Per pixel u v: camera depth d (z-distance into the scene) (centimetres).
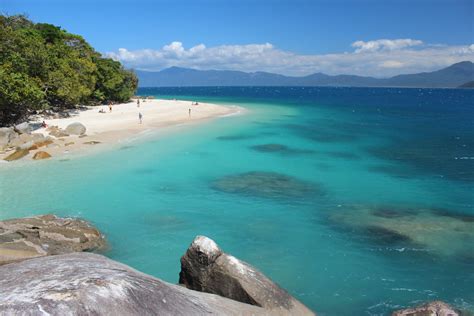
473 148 4053
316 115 7244
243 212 2188
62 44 6875
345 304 1344
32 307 540
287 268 1580
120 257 1664
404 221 2066
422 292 1410
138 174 2906
